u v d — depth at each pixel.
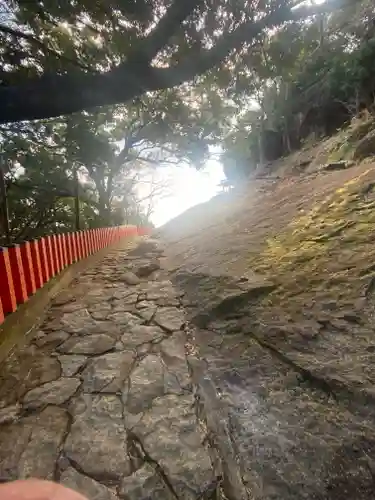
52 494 1.14
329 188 7.44
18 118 2.97
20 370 3.34
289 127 25.25
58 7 3.51
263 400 2.52
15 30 3.82
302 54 5.65
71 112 3.10
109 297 5.56
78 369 3.32
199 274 5.67
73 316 4.78
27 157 14.20
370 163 7.95
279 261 4.87
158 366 3.28
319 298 3.55
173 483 1.95
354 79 16.83
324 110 21.05
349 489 1.75
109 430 2.42
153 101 8.39
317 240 5.02
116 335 4.07
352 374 2.46
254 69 4.94
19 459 2.17
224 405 2.56
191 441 2.26
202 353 3.42
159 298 5.29
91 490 1.93
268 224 7.13
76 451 2.23
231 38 3.20
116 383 3.03
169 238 11.07
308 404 2.37
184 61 3.12
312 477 1.85
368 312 3.05
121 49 3.74
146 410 2.62
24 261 4.55
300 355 2.85
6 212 9.09
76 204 13.59
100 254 9.64
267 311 3.72
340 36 17.53
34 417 2.61
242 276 4.84
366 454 1.90
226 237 7.42
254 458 2.04
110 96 3.02
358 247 4.29
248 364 2.99
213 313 4.14
